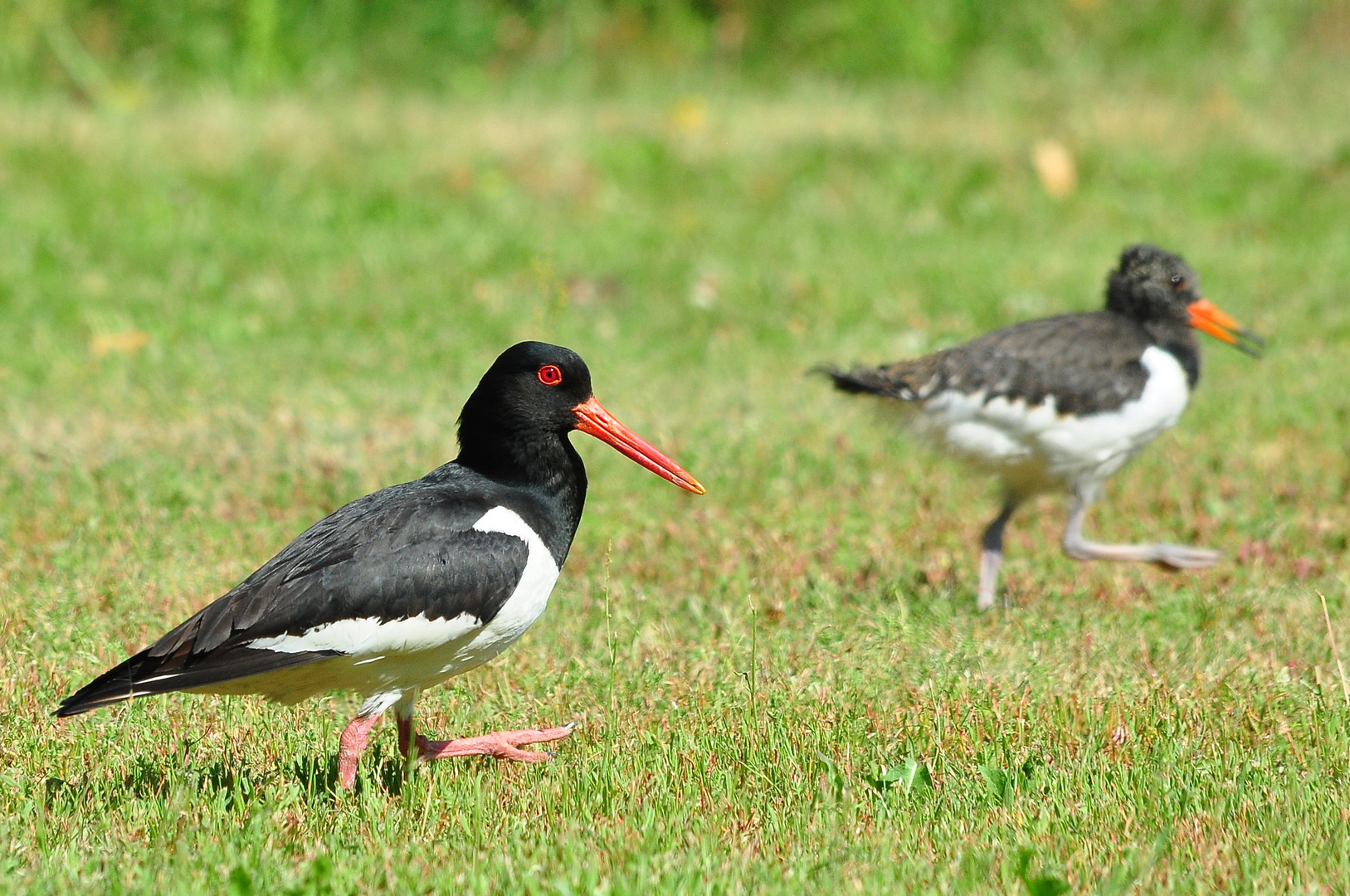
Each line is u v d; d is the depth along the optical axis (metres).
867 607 10.29
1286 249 20.27
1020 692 8.69
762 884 6.30
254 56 26.62
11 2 25.94
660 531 12.12
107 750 8.00
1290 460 13.73
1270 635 9.79
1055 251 20.27
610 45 29.88
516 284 19.05
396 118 24.47
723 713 8.52
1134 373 10.93
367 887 6.32
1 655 9.04
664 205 22.12
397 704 7.86
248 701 8.73
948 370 10.80
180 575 10.62
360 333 17.44
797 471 13.52
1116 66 28.12
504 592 7.49
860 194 22.22
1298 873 6.42
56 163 21.42
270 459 13.34
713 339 17.52
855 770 7.75
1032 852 6.43
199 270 18.86
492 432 7.96
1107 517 12.73
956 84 27.80
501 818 7.17
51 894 6.19
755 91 28.00
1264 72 27.30
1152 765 7.69
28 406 14.84
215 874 6.37
